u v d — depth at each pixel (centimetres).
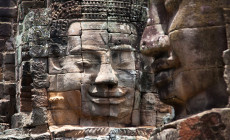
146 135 1634
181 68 1044
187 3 1038
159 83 1084
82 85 1661
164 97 1082
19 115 1716
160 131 1061
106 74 1652
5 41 1891
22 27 1828
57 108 1670
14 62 1867
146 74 1730
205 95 1023
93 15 1698
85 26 1691
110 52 1681
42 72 1689
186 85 1038
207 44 1018
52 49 1694
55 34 1702
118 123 1680
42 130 1661
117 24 1702
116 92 1664
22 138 1650
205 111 982
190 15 1031
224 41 1013
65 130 1617
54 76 1686
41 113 1669
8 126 1788
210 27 1019
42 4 1831
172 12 1077
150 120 1714
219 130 961
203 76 1018
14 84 1839
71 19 1703
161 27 1098
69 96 1667
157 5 1116
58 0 1725
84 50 1673
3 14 1916
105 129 1630
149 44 1089
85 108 1661
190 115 1034
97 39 1683
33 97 1672
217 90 1012
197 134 976
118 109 1669
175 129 1020
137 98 1703
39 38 1711
